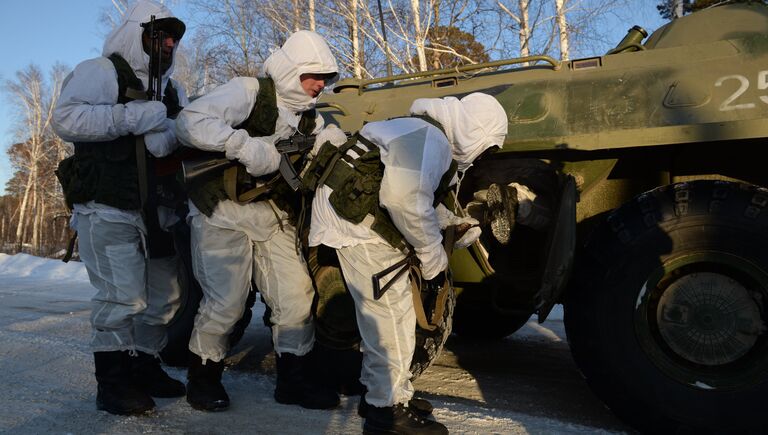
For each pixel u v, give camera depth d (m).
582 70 3.08
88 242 2.66
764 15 3.11
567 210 2.57
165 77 2.92
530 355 4.32
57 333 4.79
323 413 2.77
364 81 3.66
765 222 2.42
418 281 2.48
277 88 2.72
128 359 2.76
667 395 2.46
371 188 2.34
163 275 3.03
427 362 2.79
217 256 2.74
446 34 12.72
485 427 2.61
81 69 2.61
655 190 2.62
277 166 2.65
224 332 2.79
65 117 2.52
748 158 2.90
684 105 2.71
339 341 2.99
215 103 2.57
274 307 2.87
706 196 2.51
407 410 2.41
